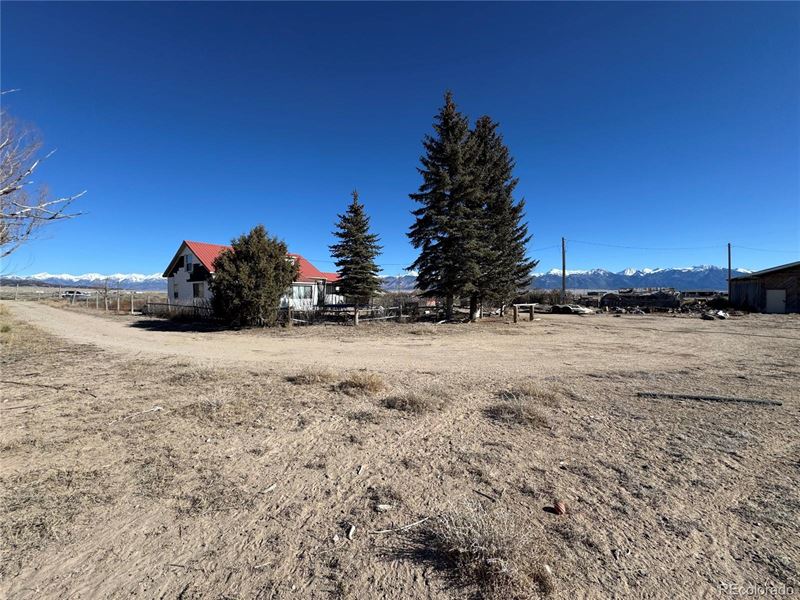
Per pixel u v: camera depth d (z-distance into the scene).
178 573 2.31
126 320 24.14
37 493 3.20
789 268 30.25
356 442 4.38
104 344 12.87
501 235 21.88
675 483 3.42
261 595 2.14
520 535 2.51
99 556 2.45
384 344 13.16
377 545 2.58
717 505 3.07
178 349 11.84
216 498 3.16
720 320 23.59
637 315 29.80
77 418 5.09
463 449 4.19
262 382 7.12
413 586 2.21
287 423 4.97
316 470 3.70
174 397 6.12
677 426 4.88
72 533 2.67
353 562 2.41
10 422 4.93
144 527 2.76
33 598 2.11
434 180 19.91
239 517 2.90
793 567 2.35
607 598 2.11
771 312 30.94
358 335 15.79
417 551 2.52
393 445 4.30
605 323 21.78
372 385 6.62
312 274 33.47
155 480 3.45
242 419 5.10
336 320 20.69
